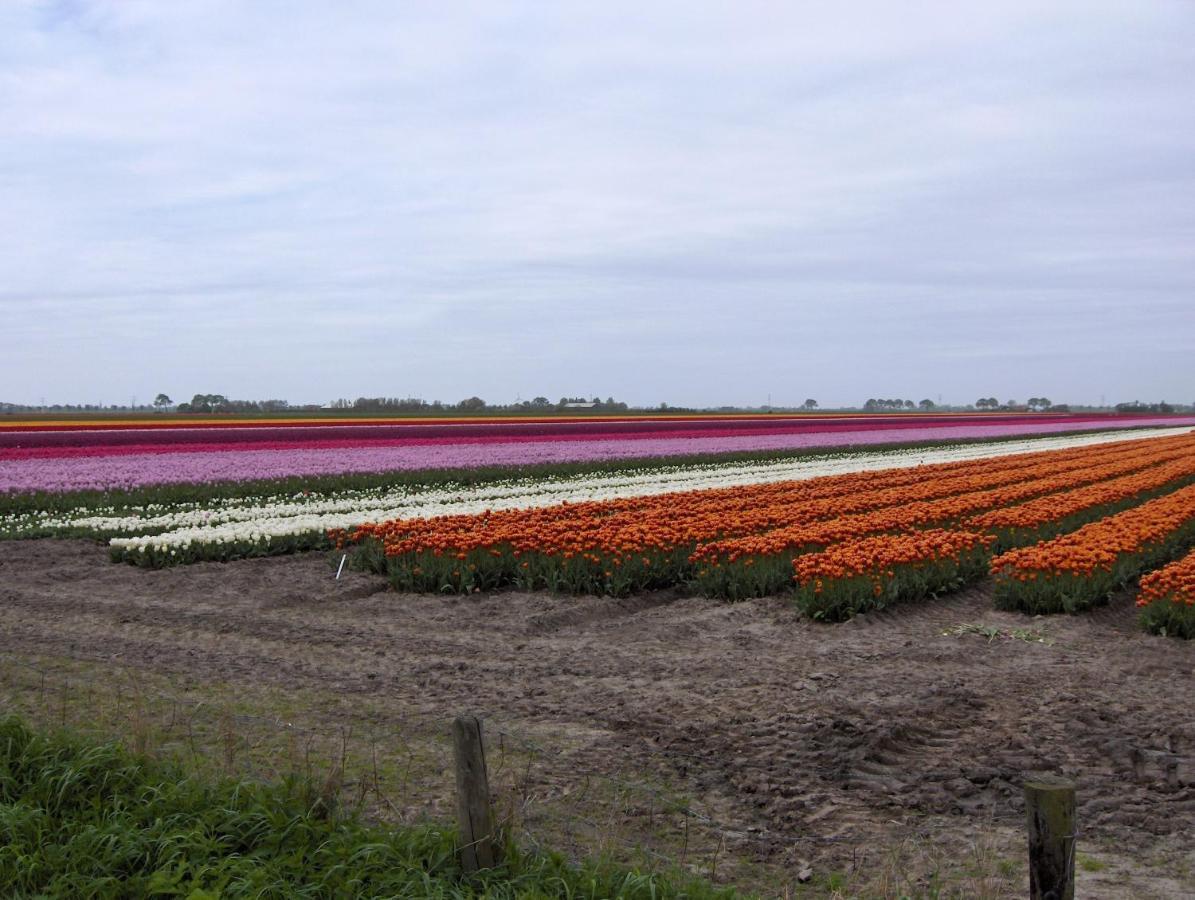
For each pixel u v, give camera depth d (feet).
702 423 233.14
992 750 29.81
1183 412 557.33
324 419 247.09
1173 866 22.48
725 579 53.83
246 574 59.98
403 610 51.08
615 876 20.47
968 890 21.13
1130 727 31.50
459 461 126.93
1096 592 49.34
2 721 28.25
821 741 30.22
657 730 31.50
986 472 113.80
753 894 20.98
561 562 55.88
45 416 269.44
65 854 21.22
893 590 49.42
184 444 140.56
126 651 42.09
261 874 19.97
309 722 32.35
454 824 22.74
